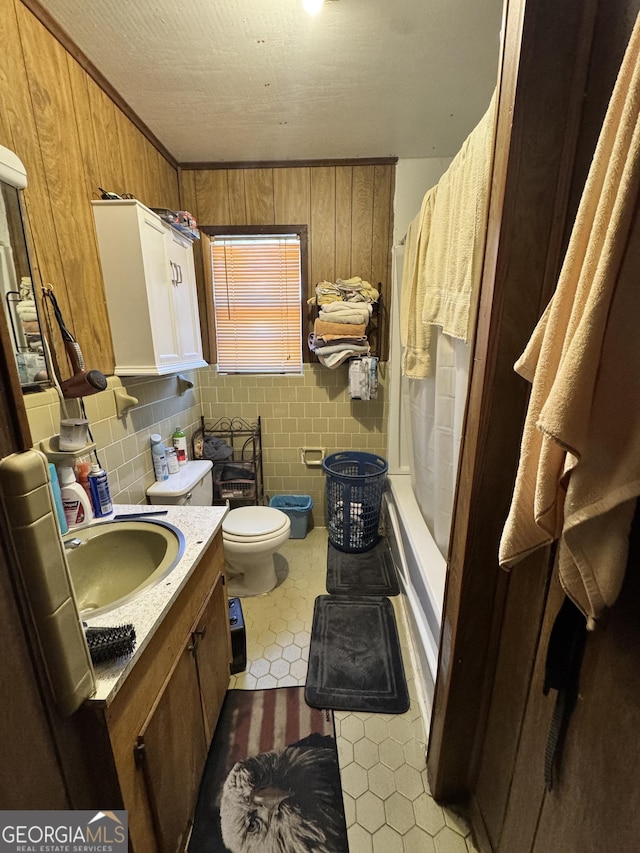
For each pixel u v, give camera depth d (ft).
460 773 3.73
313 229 7.80
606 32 2.05
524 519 2.07
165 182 6.94
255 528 6.47
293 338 8.45
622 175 1.41
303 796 3.85
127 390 5.53
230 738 4.41
